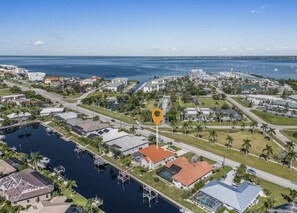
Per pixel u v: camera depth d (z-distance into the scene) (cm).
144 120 17850
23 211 7488
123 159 11606
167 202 8912
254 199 8544
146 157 11144
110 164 11562
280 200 8619
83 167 11519
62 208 7350
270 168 11000
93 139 13825
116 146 12612
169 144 13475
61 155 12750
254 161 11650
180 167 10394
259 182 9788
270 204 8038
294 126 17025
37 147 13700
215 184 9012
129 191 9681
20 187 8500
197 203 8519
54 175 10119
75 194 8981
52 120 17562
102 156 12244
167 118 17938
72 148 13662
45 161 11350
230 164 11356
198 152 12606
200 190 8875
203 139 14362
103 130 15112
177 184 9619
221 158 11950
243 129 16112
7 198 8350
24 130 16538
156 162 11050
